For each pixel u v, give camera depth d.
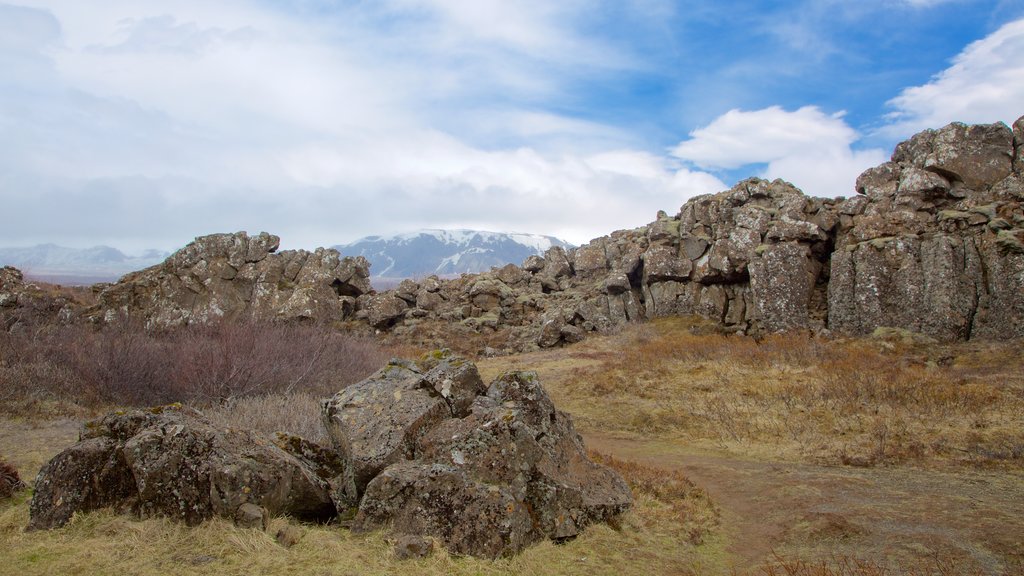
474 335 34.94
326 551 6.28
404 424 7.98
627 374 21.97
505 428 7.38
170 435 7.00
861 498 9.83
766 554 7.80
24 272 36.28
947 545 7.56
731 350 24.12
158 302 32.03
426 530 6.72
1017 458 11.67
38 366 18.22
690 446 14.88
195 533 6.39
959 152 28.72
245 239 34.81
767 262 28.72
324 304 33.56
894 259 25.95
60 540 6.31
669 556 7.32
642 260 34.69
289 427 12.91
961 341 23.27
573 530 7.41
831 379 18.53
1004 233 23.88
